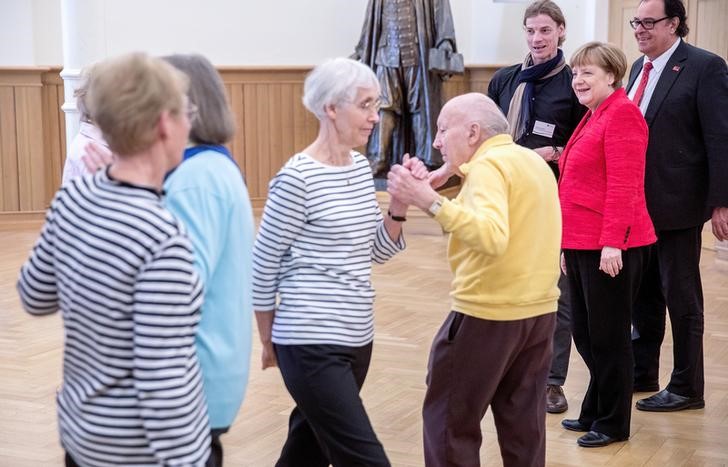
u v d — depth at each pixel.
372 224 2.65
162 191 1.90
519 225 2.66
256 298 2.61
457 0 9.32
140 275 1.68
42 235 1.82
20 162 8.62
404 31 8.04
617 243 3.40
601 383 3.65
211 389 1.96
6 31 8.45
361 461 2.48
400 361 4.80
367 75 2.57
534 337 2.76
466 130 2.73
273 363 2.71
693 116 3.97
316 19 9.24
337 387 2.52
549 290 2.75
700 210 4.02
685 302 4.05
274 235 2.55
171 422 1.68
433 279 6.73
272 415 4.02
